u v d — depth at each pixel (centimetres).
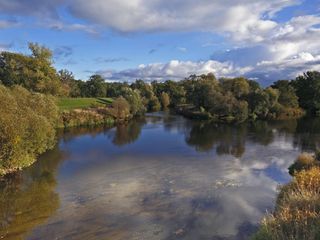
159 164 3462
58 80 7875
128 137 5388
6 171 3073
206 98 9031
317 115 9500
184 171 3166
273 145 4662
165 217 2022
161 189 2586
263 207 2162
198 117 8688
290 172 3092
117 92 12494
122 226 1902
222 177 2938
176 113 10294
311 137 5416
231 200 2309
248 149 4350
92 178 2933
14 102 3378
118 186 2684
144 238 1750
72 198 2397
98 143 4794
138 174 3062
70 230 1861
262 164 3484
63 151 4166
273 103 8800
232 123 7550
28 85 7256
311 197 1597
